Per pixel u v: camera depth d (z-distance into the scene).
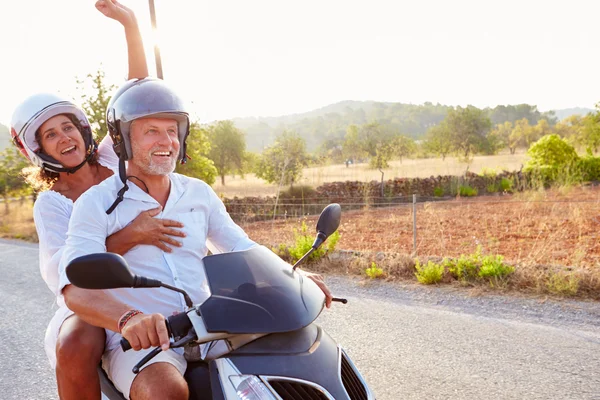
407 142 47.78
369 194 17.52
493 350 4.73
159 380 2.04
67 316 2.64
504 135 113.88
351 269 7.94
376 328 5.45
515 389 3.97
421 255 8.52
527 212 13.60
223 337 1.97
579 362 4.39
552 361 4.44
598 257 8.12
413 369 4.41
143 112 2.43
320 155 22.80
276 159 20.80
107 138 3.60
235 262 2.22
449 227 11.94
